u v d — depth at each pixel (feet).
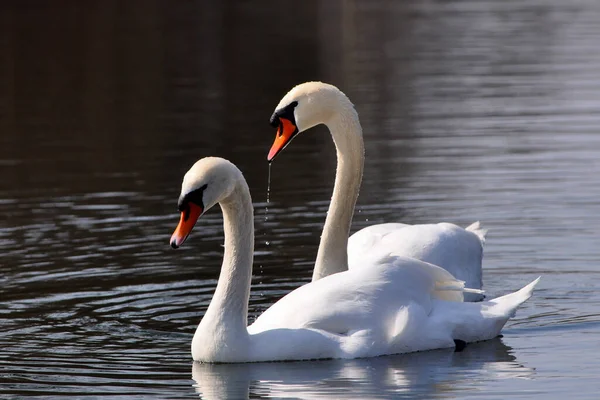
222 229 55.77
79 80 104.53
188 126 82.79
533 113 82.43
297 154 72.59
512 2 169.58
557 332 39.34
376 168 66.95
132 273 47.83
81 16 146.10
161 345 38.40
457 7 165.58
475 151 70.38
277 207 58.59
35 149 76.18
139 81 103.76
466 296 44.11
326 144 75.82
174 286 45.96
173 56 118.73
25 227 55.77
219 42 128.57
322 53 120.47
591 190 59.88
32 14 147.23
